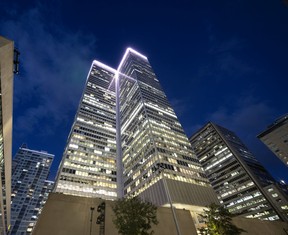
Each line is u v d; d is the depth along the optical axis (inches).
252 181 4574.3
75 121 4062.5
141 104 3905.0
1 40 1114.7
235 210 4549.7
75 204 1359.5
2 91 1397.6
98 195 2923.2
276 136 5032.0
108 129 4335.6
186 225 1558.8
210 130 6427.2
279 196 4040.4
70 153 3324.3
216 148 5866.1
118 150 3902.6
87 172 3169.3
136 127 3693.4
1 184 2066.9
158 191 2276.1
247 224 1963.6
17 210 5762.8
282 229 2176.4
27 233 5467.5
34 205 6087.6
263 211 4089.6
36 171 6899.6
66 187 2800.2
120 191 3134.8
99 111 4741.6
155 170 2559.1
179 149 3083.2
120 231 1013.8
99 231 1257.4
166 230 1430.9
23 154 7165.4
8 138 1929.1
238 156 5211.6
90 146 3666.3
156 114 3700.8
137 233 987.3
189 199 2213.3
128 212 1060.5
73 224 1241.4
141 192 2598.4
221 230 1323.8
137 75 5280.5
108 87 6077.8
